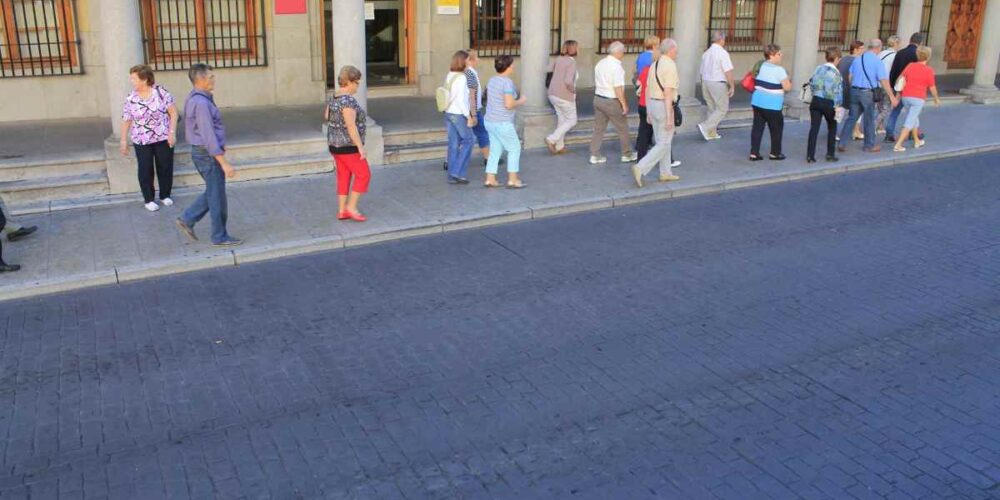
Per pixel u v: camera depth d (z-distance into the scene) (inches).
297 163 412.8
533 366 224.5
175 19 490.6
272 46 518.6
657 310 263.4
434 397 207.8
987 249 327.3
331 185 400.2
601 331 247.1
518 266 303.3
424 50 570.3
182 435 190.2
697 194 407.5
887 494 168.6
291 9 514.6
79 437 189.3
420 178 414.6
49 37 462.3
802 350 235.0
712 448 185.0
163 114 349.7
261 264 303.9
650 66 402.9
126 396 207.9
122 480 173.0
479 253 317.1
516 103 382.6
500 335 244.1
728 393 209.9
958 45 853.8
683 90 541.3
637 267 303.1
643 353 232.5
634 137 507.5
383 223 341.4
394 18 608.4
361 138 334.3
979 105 685.3
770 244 331.3
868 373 221.1
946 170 464.8
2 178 366.0
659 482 172.4
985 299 275.0
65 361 227.0
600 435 190.2
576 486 171.0
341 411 201.0
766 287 284.0
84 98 474.3
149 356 229.9
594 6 624.7
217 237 310.7
